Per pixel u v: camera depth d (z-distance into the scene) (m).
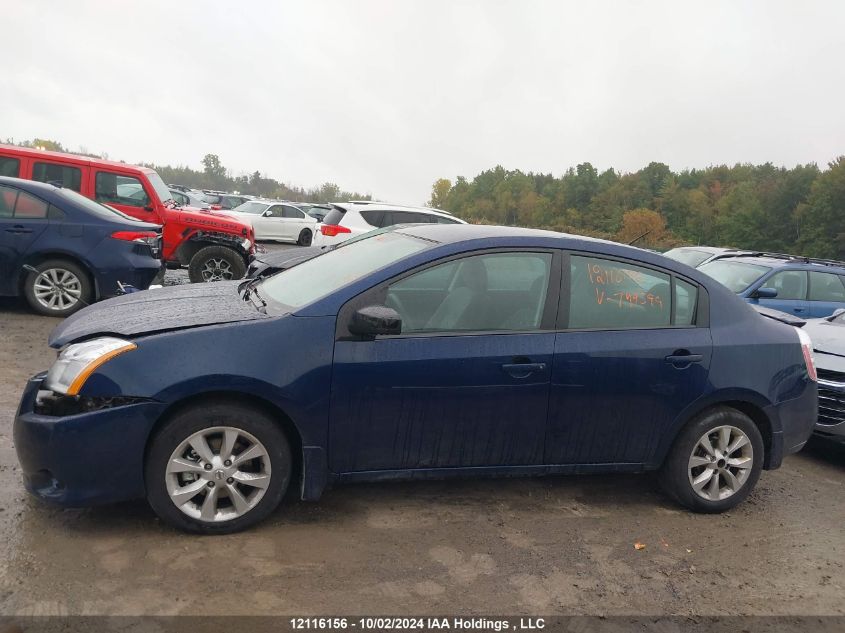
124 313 3.84
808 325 6.59
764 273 10.12
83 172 9.88
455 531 3.78
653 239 97.75
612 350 3.96
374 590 3.14
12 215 7.78
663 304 4.19
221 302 4.03
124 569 3.11
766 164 117.62
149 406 3.28
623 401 4.01
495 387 3.76
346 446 3.62
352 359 3.54
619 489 4.59
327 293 3.70
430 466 3.79
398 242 4.28
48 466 3.25
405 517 3.88
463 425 3.77
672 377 4.08
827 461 5.73
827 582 3.60
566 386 3.89
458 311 3.81
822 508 4.64
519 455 3.92
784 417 4.40
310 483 3.58
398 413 3.65
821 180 86.56
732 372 4.20
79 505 3.30
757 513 4.44
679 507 4.39
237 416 3.42
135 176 10.30
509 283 3.94
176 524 3.41
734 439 4.32
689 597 3.35
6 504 3.60
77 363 3.29
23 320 7.74
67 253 7.91
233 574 3.15
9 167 9.55
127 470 3.30
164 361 3.31
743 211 94.75
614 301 4.09
